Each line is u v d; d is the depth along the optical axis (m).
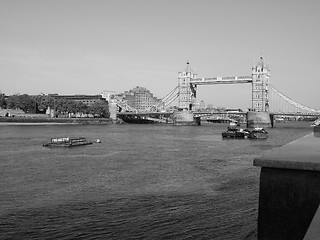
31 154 56.12
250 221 20.34
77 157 52.72
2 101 189.62
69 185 30.72
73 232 18.41
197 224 19.80
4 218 20.72
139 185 31.08
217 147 75.19
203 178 34.94
